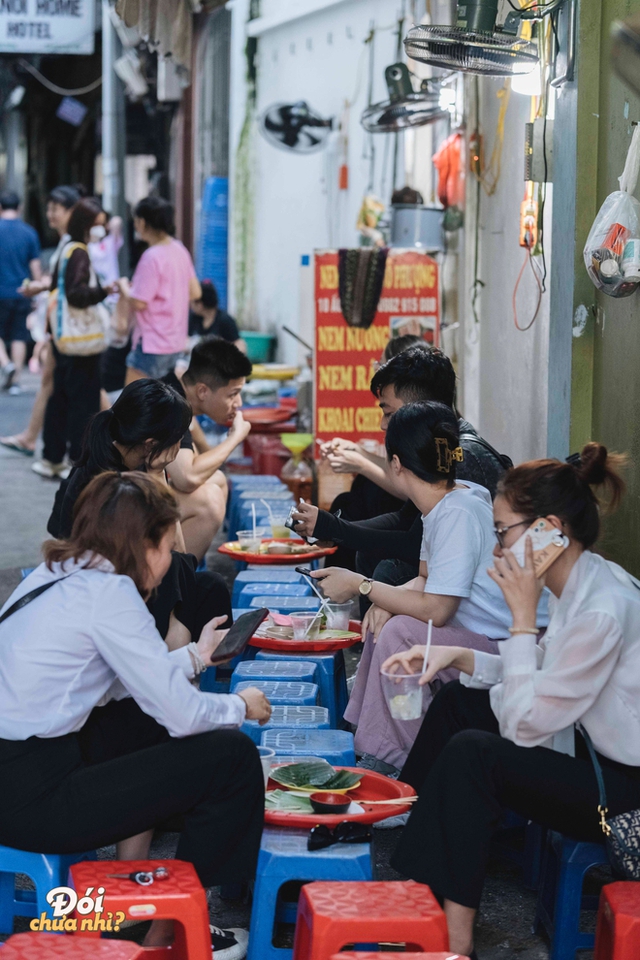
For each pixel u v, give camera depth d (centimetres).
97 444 375
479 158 714
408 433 371
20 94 2148
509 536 294
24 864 283
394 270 753
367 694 369
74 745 285
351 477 751
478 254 733
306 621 424
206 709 283
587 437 471
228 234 1350
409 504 488
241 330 1316
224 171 1352
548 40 512
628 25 346
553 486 290
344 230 1048
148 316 880
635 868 275
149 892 257
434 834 277
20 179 2444
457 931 275
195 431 619
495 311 688
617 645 280
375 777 316
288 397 956
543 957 305
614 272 400
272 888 280
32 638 280
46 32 1420
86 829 277
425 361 435
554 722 280
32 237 1448
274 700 376
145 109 1686
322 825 289
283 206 1196
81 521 288
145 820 281
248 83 1252
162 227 877
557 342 486
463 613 374
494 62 499
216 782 281
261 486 764
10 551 741
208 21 1340
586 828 287
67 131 2361
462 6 486
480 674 319
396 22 931
